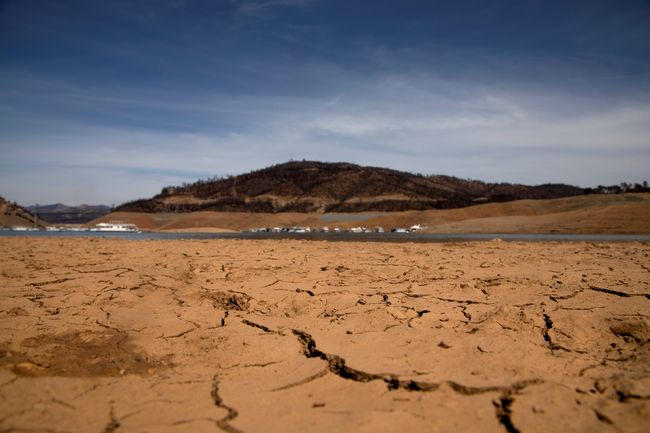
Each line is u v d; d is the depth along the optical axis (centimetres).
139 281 767
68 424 277
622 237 3759
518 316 518
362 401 311
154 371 380
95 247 1566
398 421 278
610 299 594
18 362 389
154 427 274
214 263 1016
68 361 399
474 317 523
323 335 462
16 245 1677
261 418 286
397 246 1712
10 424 275
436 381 337
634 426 269
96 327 502
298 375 364
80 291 684
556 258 1127
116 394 326
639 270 863
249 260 1085
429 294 642
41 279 783
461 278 781
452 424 275
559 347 430
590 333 471
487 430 268
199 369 384
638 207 5469
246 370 380
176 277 820
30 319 528
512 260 1078
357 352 405
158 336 475
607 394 313
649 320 490
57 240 2127
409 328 485
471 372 354
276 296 648
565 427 270
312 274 842
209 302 634
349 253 1315
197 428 273
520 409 292
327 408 300
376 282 751
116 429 271
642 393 305
